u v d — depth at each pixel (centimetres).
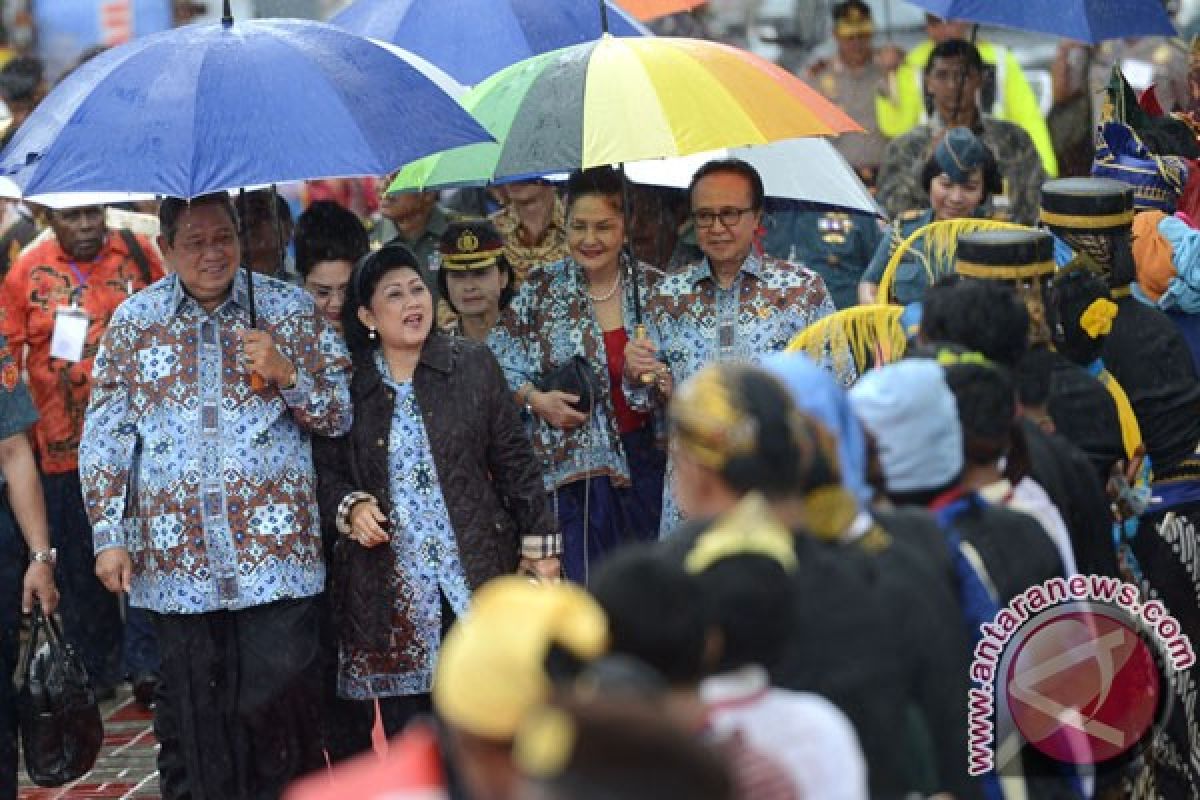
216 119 2034
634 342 2355
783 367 1408
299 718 2252
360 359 2273
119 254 3153
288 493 2234
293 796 1057
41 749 2355
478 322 2658
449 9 2764
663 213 2909
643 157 2219
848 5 4088
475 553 2245
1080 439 1942
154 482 2227
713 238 2402
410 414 2250
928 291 1758
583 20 2767
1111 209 2119
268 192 2619
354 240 2588
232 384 2227
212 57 2083
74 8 3466
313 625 2255
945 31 4072
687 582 1094
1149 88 2842
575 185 2420
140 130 2025
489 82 2391
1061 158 4119
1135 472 1998
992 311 1692
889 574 1352
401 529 2244
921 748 1339
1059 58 4112
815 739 1153
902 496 1547
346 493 2258
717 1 4628
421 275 2253
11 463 2381
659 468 2448
